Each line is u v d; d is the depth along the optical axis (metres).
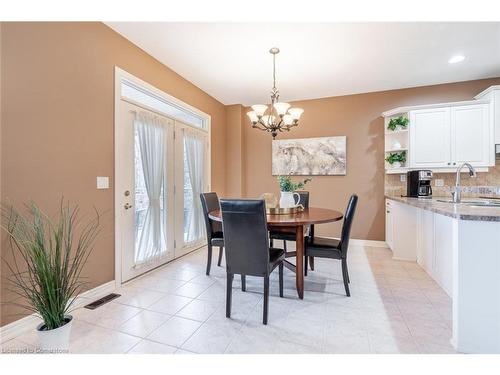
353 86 3.89
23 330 1.75
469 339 1.54
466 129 3.34
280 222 2.05
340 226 4.30
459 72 3.40
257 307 2.13
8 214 1.68
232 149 4.86
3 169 1.66
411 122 3.59
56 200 1.96
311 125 4.46
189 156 3.71
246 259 1.92
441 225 2.46
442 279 2.45
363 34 2.54
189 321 1.92
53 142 1.95
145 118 2.84
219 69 3.32
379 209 4.07
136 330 1.80
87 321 1.91
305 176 4.49
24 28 1.77
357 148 4.19
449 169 3.45
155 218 2.97
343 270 2.33
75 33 2.11
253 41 2.66
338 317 1.96
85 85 2.19
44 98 1.89
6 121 1.68
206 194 3.09
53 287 1.51
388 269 3.01
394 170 3.81
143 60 2.83
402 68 3.28
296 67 3.26
